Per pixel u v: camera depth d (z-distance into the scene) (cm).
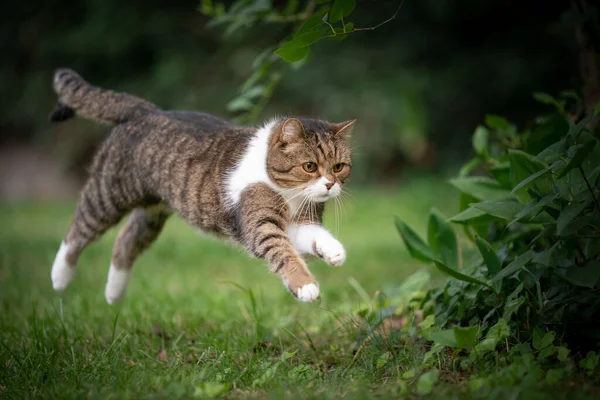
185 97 1658
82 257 1001
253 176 546
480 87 1686
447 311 511
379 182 1669
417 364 455
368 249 1027
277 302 714
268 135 564
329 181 554
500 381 404
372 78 1645
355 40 1680
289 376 454
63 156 1733
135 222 677
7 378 459
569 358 438
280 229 536
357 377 448
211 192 568
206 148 582
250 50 1656
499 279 448
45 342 536
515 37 1670
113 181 628
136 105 640
